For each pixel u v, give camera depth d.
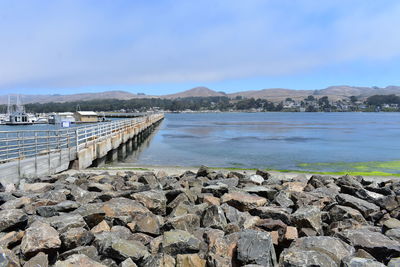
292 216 7.49
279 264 5.28
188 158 26.75
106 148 23.97
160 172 14.93
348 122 105.75
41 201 8.17
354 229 6.80
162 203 8.59
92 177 12.89
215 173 14.27
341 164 23.88
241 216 7.67
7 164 12.74
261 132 57.81
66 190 9.43
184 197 8.94
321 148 33.59
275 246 6.48
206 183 11.73
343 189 10.52
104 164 23.64
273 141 41.06
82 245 6.07
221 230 6.64
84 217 7.00
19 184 11.72
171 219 6.91
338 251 5.58
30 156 16.00
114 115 117.94
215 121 115.00
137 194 8.73
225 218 7.36
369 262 4.86
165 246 5.75
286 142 39.78
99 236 6.21
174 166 21.89
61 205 7.80
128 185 11.58
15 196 9.45
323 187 11.15
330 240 5.88
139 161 25.48
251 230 6.17
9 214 6.81
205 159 26.16
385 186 12.84
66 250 5.97
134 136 37.94
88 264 5.03
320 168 22.17
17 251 5.81
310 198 9.48
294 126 79.88
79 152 18.20
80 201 8.89
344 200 9.05
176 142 40.22
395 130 64.31
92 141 22.38
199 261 5.35
